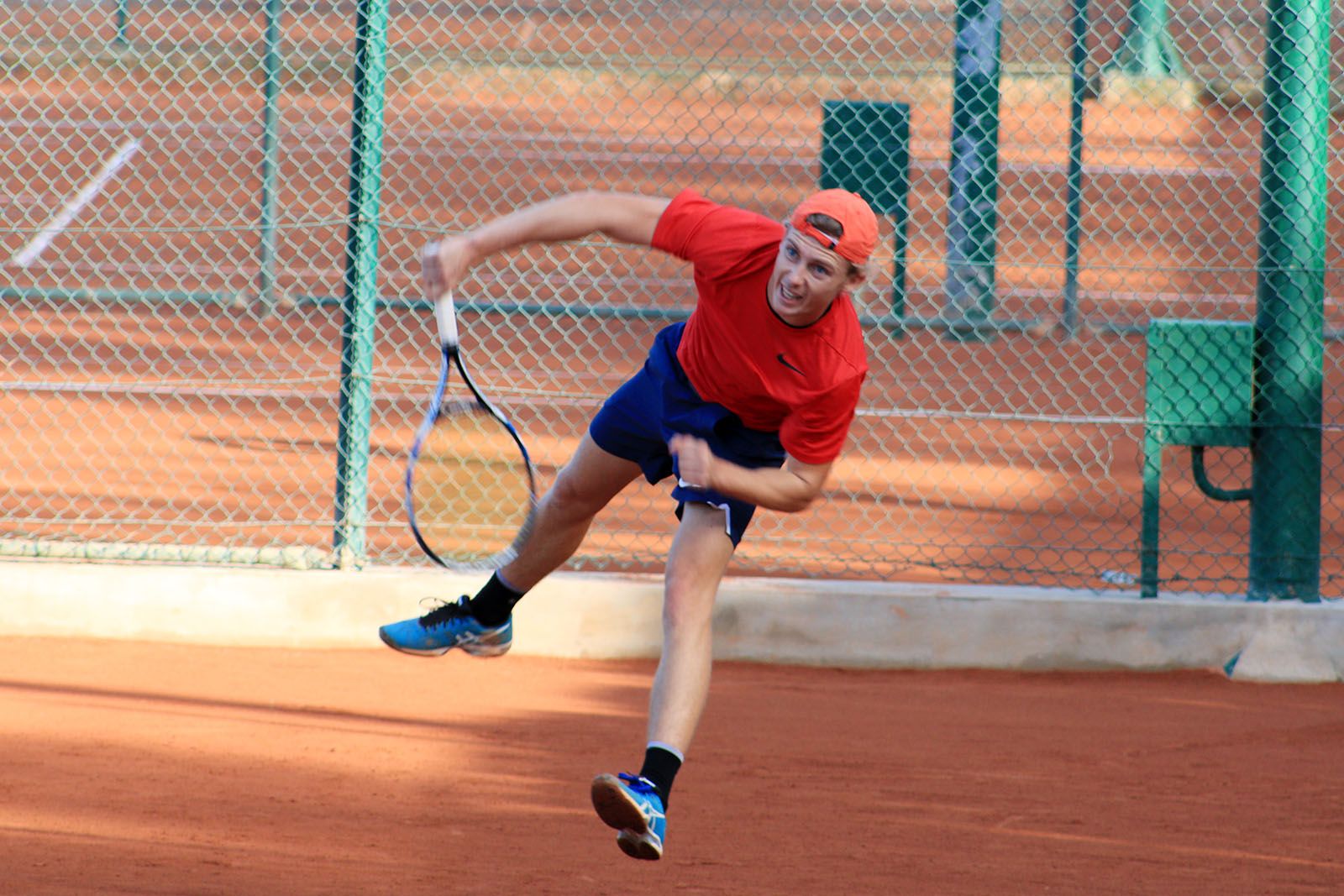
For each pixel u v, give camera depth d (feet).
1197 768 74.23
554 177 250.98
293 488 118.01
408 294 184.34
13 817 63.21
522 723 78.84
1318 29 86.38
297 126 264.72
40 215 219.00
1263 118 88.17
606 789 49.01
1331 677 87.04
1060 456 134.31
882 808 68.28
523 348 167.43
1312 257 87.35
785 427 54.39
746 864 61.36
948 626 88.94
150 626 90.33
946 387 156.25
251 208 224.53
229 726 76.64
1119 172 254.06
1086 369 165.07
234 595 90.33
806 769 72.90
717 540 54.90
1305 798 70.64
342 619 90.43
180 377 152.05
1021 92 273.54
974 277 170.91
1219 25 284.20
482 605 62.18
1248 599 89.71
